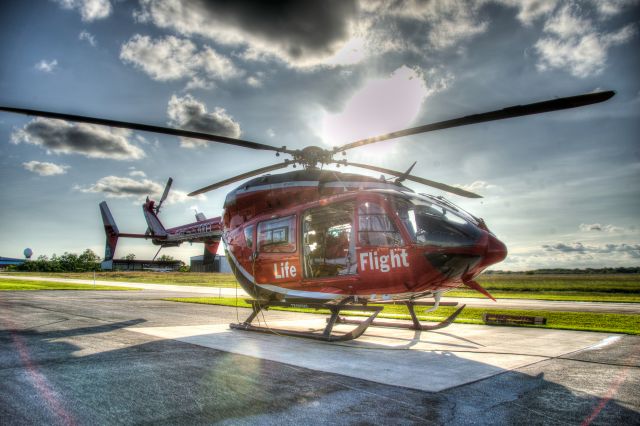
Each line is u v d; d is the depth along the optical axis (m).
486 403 3.96
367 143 7.89
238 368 5.24
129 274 73.06
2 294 18.03
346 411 3.68
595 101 5.42
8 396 3.96
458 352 6.55
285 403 3.88
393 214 6.88
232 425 3.31
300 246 7.70
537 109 5.78
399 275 6.75
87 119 7.39
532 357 6.14
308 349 6.73
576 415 3.65
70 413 3.52
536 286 50.12
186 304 15.37
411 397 4.12
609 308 15.21
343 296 7.34
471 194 8.16
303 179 8.25
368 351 6.62
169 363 5.43
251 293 8.98
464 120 6.37
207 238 14.36
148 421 3.37
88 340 7.11
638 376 5.03
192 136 8.04
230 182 9.80
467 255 6.52
